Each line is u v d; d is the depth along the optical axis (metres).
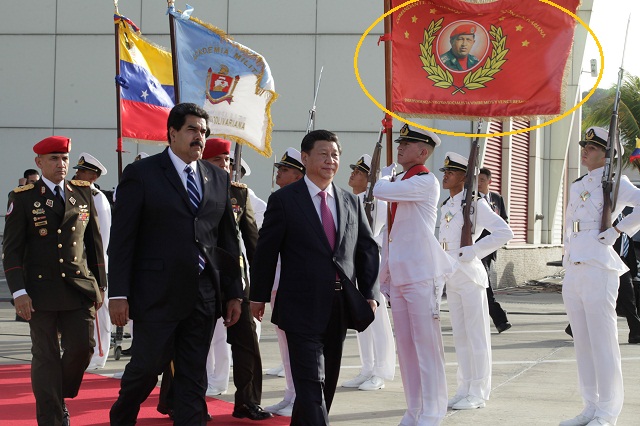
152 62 11.69
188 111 6.45
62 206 7.39
